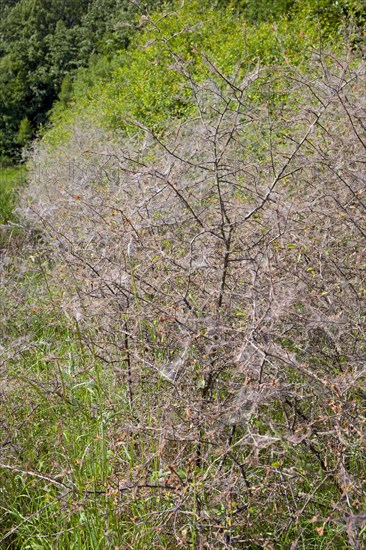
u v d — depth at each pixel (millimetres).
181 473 2619
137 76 10820
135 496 2555
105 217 3447
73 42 34625
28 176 11328
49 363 3723
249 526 2516
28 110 32000
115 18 32000
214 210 3246
